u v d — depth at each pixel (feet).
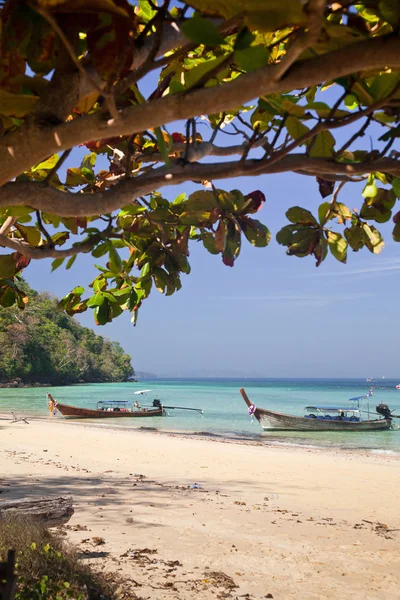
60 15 3.89
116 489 40.29
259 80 3.55
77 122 3.96
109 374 562.66
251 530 29.53
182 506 34.96
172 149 7.43
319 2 3.10
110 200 5.24
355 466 59.36
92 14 3.90
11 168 4.21
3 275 9.80
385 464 62.59
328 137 5.62
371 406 221.46
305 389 475.72
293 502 39.09
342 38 3.87
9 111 4.39
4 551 14.48
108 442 78.07
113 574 19.57
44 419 136.77
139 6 7.19
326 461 63.16
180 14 4.75
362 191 7.47
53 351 451.53
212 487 44.06
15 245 7.56
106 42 3.96
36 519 19.94
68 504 21.44
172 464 57.36
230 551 25.05
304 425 117.80
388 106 4.65
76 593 13.88
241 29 3.71
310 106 4.59
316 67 3.47
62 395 289.12
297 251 7.44
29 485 40.22
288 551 25.72
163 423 136.56
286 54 3.35
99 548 23.77
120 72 3.99
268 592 19.76
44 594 12.70
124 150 7.70
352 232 7.71
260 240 7.99
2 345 395.75
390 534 30.27
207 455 65.67
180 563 22.49
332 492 43.80
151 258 10.36
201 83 3.78
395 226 7.60
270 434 109.91
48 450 66.49
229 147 7.23
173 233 10.43
